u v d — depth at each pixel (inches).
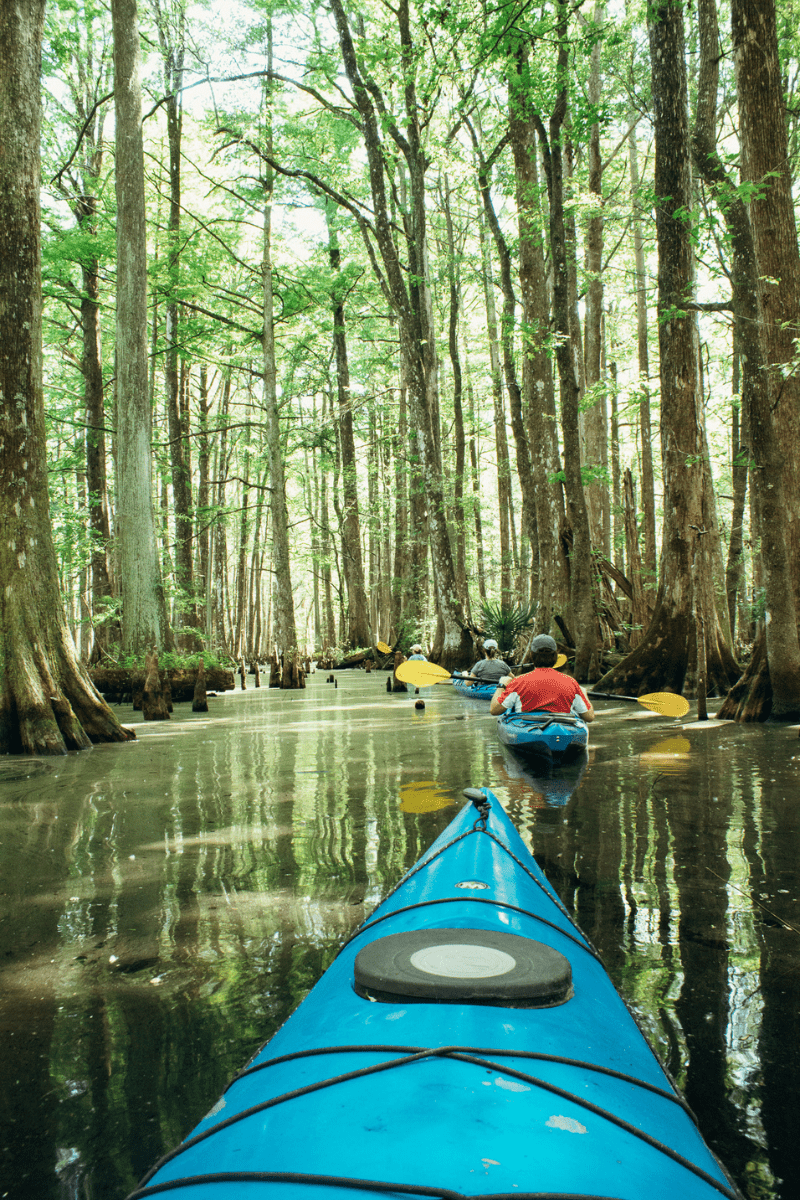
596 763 285.9
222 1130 57.5
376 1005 69.1
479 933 79.9
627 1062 65.8
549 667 311.4
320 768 290.7
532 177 661.9
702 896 142.8
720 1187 52.8
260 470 1263.5
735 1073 87.5
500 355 1133.1
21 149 354.9
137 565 549.0
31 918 141.4
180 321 907.4
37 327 365.1
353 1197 45.2
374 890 149.8
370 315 1180.5
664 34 429.4
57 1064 93.5
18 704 344.8
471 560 1501.0
